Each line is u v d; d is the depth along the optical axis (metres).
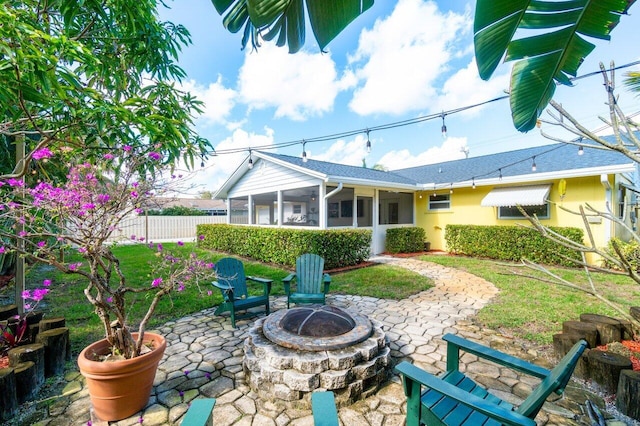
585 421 2.45
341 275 7.65
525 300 5.49
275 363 2.74
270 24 1.63
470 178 11.04
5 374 2.53
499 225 10.10
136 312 5.03
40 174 4.36
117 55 3.97
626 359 2.86
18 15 2.54
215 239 12.55
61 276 7.71
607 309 4.93
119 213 2.70
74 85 2.59
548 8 1.60
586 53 1.83
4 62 2.14
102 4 3.41
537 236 8.95
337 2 1.58
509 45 1.82
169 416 2.51
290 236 8.62
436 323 4.50
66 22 3.02
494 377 3.07
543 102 2.10
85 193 2.46
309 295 4.89
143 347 2.85
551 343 3.77
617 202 8.57
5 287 6.62
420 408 2.01
